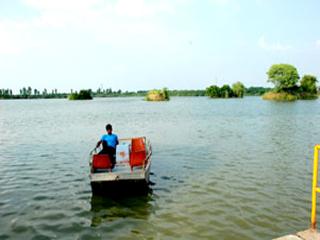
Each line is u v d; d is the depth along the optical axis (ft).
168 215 29.66
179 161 52.42
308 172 44.68
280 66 364.17
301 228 26.76
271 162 51.06
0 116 173.68
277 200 33.35
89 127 108.27
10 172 46.98
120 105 302.86
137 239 25.13
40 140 79.20
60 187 39.14
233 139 76.18
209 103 320.91
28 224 28.30
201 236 25.40
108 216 29.78
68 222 28.63
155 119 136.46
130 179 33.76
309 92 378.73
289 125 105.60
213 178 41.83
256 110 189.67
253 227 26.96
